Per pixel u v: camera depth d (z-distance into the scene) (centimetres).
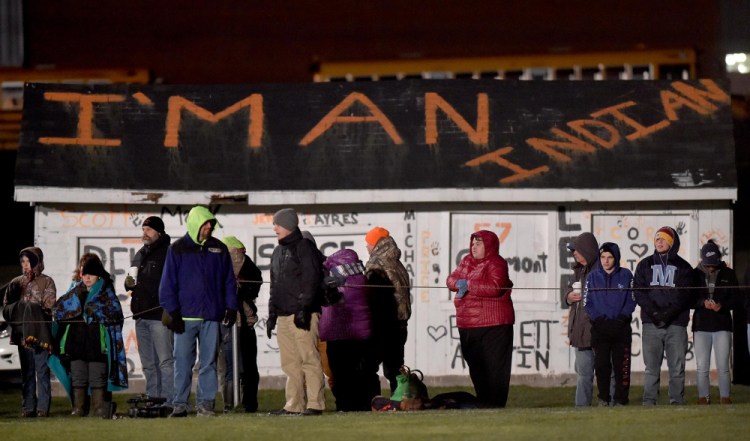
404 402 3938
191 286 3575
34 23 11944
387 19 13275
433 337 5747
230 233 5872
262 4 13550
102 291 4194
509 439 2783
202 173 5912
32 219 9738
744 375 5591
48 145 5991
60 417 4144
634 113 6122
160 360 4053
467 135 6009
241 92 6303
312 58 13325
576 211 5794
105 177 5869
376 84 6303
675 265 4200
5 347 5503
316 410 3609
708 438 2764
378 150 5956
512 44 12962
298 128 6106
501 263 4116
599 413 3334
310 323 3631
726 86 6234
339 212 5844
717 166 5834
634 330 5697
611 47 11550
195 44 13275
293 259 3609
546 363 5728
